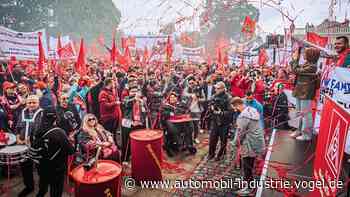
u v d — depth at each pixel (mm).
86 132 4500
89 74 9078
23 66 11109
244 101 4691
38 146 3551
